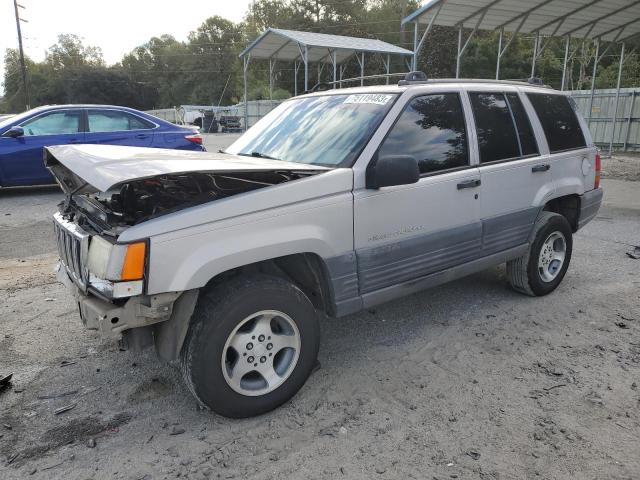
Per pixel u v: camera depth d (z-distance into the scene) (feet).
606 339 13.75
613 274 18.94
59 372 12.39
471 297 16.76
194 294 9.70
